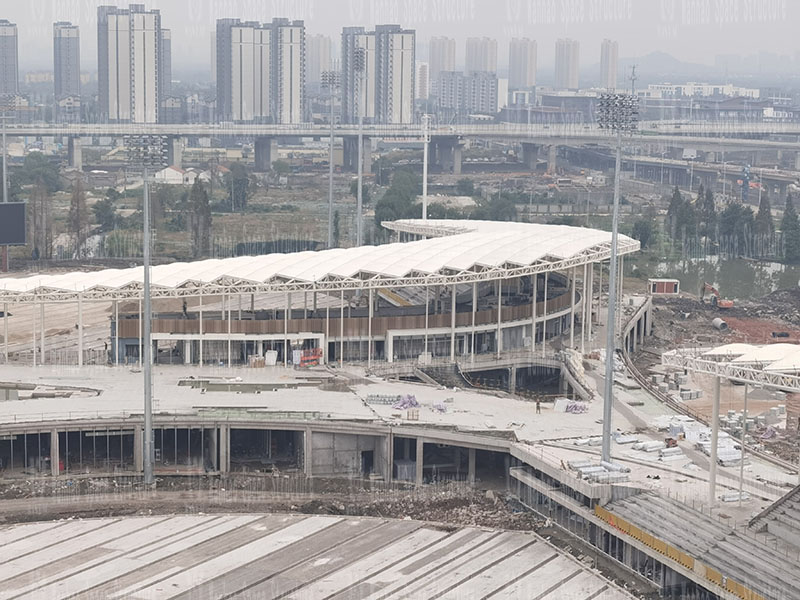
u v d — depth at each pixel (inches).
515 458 6688.0
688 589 5315.0
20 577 5423.2
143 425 6993.1
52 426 6889.8
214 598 5196.9
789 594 4761.3
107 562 5620.1
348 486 6791.3
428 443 7022.6
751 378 5295.3
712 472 5625.0
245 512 6333.7
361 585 5354.3
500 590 5305.1
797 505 5359.3
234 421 6988.2
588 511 5880.9
